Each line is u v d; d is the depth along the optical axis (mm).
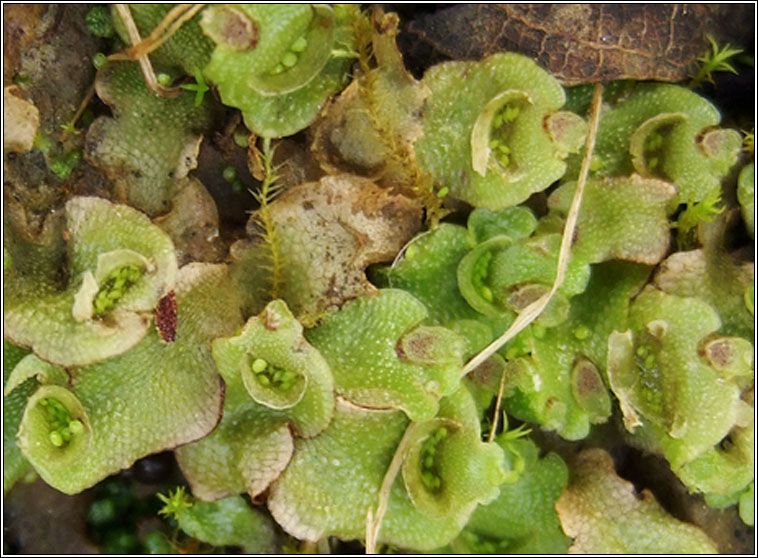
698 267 73
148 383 68
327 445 69
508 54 70
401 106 70
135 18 68
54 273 68
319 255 69
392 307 69
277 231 69
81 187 71
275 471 68
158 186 71
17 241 68
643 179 72
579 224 72
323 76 69
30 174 70
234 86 66
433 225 71
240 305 70
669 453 71
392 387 68
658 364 71
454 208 73
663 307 71
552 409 73
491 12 72
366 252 70
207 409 68
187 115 71
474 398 73
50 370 67
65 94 71
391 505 70
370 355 69
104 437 67
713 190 73
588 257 72
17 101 68
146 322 66
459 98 71
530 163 70
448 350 68
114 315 66
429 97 71
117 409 68
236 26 64
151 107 70
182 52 69
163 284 66
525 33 72
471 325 72
